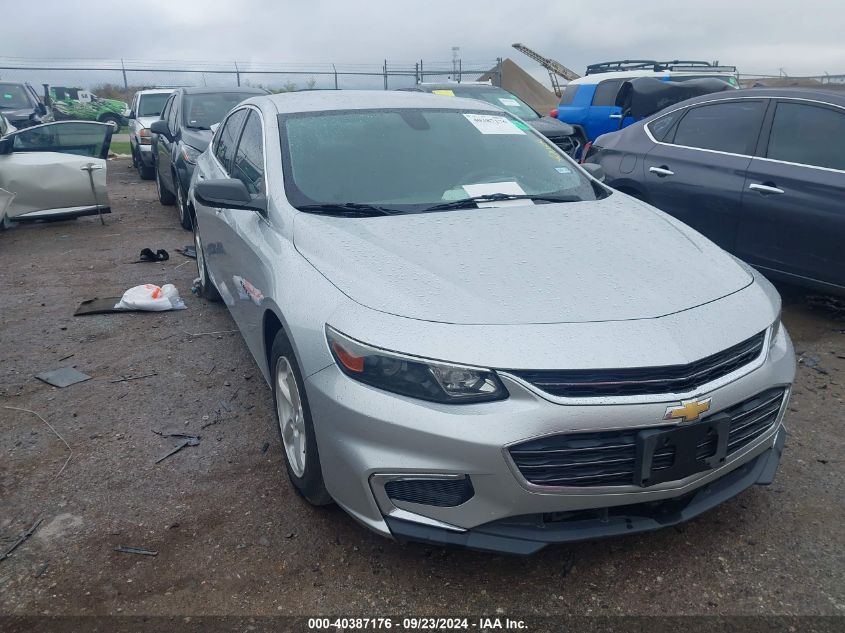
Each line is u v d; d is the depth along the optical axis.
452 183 3.59
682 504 2.56
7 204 8.54
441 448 2.33
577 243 3.01
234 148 4.61
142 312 5.74
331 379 2.55
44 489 3.26
